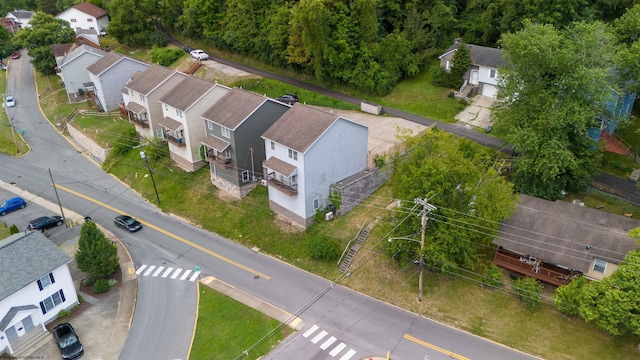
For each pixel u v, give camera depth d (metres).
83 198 53.91
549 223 36.09
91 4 104.25
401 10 68.31
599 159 42.56
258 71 73.19
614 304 28.81
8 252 35.22
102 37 97.00
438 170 34.19
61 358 32.75
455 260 38.50
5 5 124.00
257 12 71.19
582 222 35.84
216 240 45.41
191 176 53.75
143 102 58.16
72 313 36.91
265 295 37.94
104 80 68.25
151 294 38.75
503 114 43.03
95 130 66.06
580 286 32.03
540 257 34.56
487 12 65.38
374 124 56.47
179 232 46.94
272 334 34.09
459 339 33.00
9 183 57.75
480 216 34.84
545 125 39.47
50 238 46.56
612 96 42.75
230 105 48.06
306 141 40.59
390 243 37.75
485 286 36.47
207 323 35.50
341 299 37.19
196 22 81.06
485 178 36.09
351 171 45.59
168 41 87.50
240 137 46.12
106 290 39.25
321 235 42.34
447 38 69.44
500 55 58.16
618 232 34.12
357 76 62.44
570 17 55.66
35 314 34.75
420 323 34.53
